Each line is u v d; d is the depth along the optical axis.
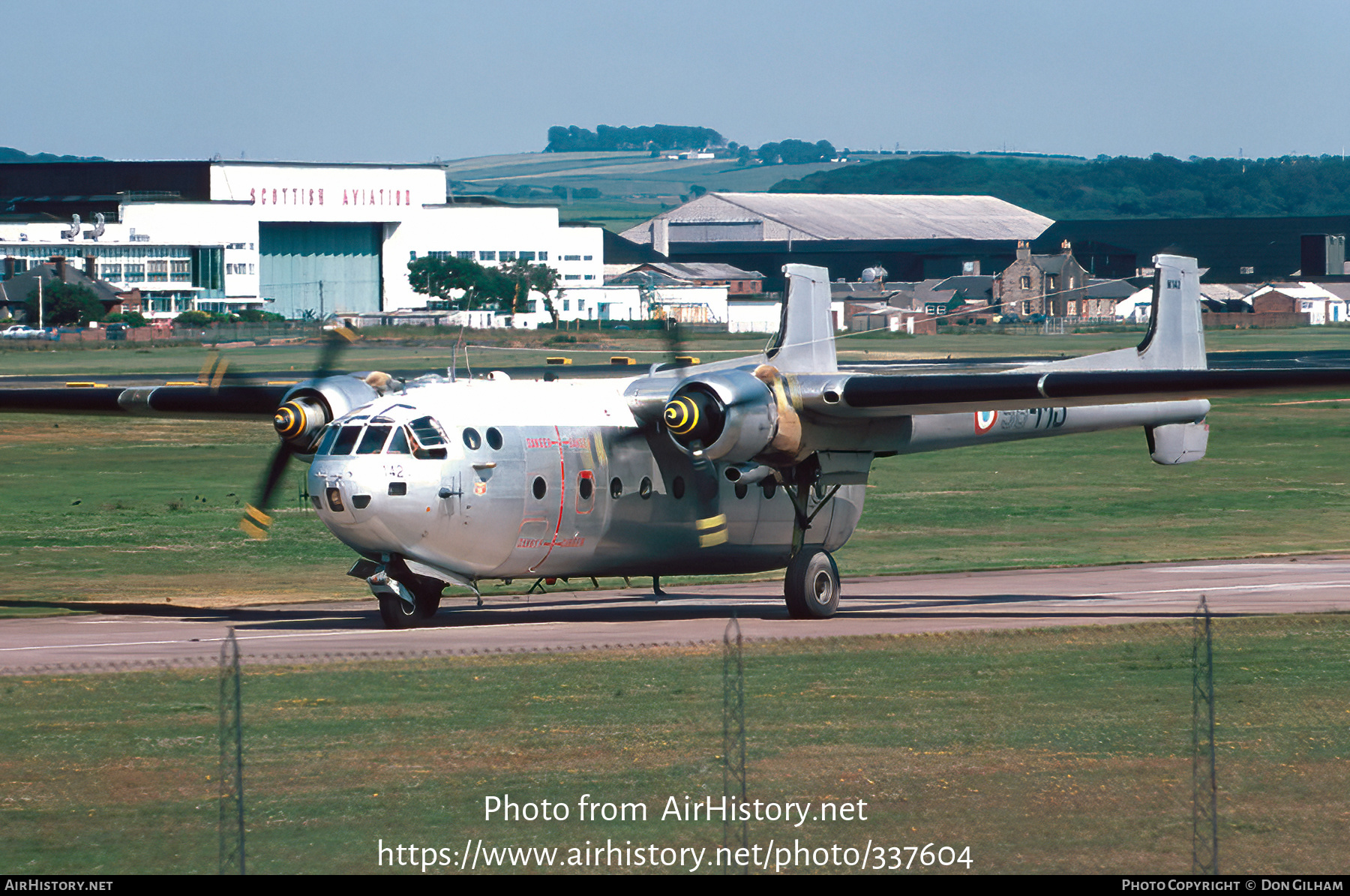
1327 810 46.09
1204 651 72.88
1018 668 68.69
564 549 88.12
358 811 45.88
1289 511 165.38
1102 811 46.00
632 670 67.44
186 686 63.38
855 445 94.44
